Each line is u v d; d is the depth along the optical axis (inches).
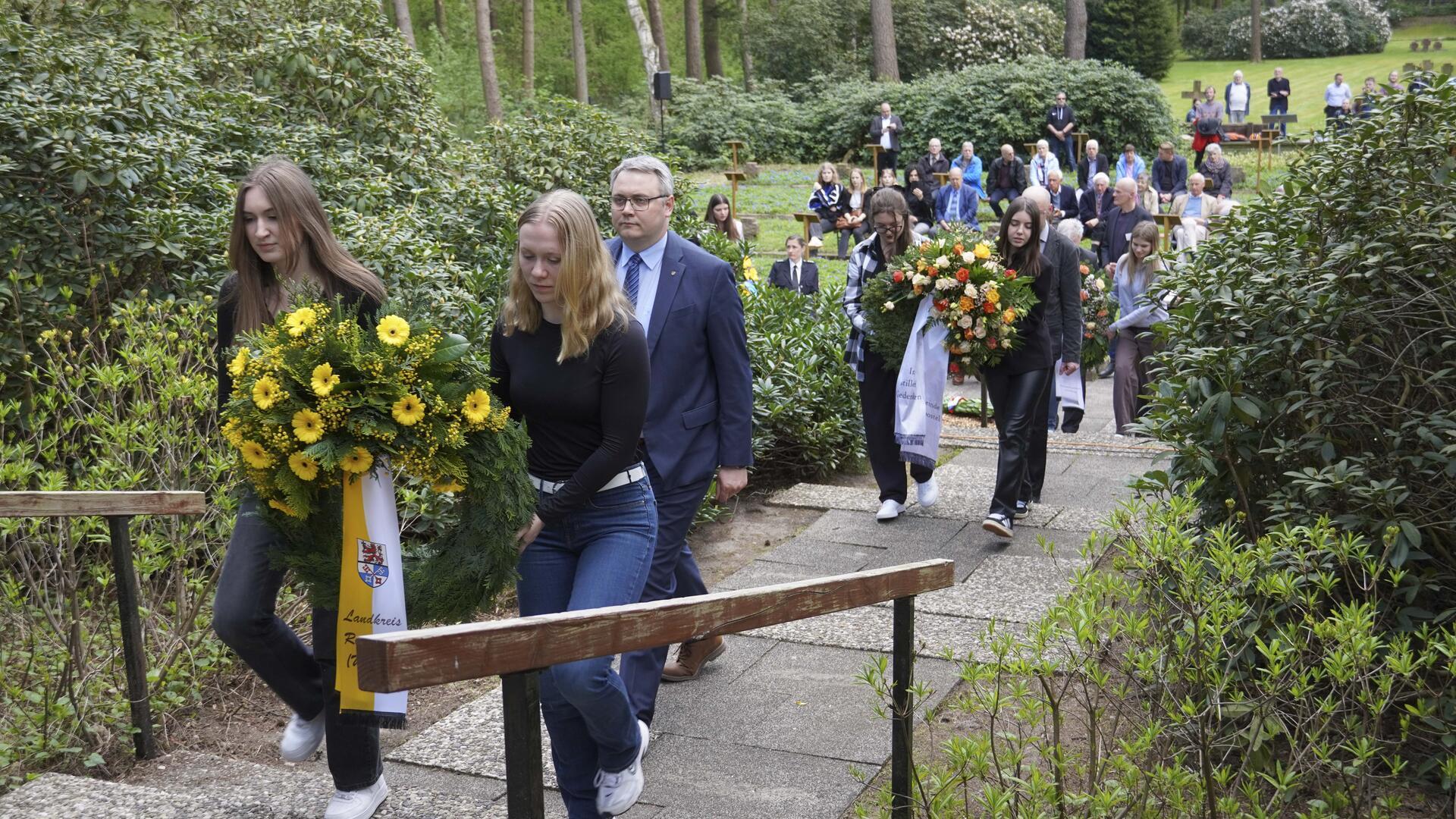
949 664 184.4
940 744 157.2
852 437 314.0
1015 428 244.8
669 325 156.0
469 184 323.6
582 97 1428.4
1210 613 123.0
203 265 252.8
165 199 259.0
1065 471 314.2
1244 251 174.2
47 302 236.8
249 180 130.0
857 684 179.5
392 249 251.9
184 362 223.8
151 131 272.4
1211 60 2477.9
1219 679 121.3
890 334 249.8
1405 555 142.3
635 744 127.7
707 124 1331.2
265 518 121.6
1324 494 151.2
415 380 118.8
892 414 261.6
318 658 130.0
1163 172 848.9
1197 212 703.1
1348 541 143.0
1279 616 148.2
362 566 119.0
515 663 80.8
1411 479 153.9
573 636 85.2
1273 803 123.8
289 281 132.0
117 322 213.5
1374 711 119.6
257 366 117.4
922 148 1275.8
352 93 334.0
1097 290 516.7
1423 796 142.9
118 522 153.0
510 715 83.4
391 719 122.5
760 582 227.8
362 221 258.2
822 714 169.2
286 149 299.1
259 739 168.4
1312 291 159.0
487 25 1162.6
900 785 121.3
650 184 156.5
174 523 186.1
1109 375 541.3
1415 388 156.9
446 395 119.3
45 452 203.2
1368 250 157.2
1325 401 157.8
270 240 129.8
